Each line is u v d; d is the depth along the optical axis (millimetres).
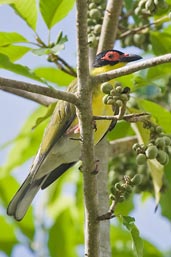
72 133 11469
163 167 11477
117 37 12469
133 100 11859
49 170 11617
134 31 12367
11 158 14141
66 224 14469
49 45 11336
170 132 11883
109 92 8453
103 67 12398
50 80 12688
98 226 9109
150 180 12547
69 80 12633
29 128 13789
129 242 14539
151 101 12273
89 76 8711
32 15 11445
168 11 12297
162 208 13133
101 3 11969
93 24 12055
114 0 11578
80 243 14469
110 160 12797
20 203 11422
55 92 8625
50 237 14336
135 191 12680
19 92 12695
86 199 9062
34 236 14336
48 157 11578
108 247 10414
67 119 11492
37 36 11453
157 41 12500
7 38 11359
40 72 12617
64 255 14391
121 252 14461
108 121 11266
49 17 11461
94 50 12523
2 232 14391
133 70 8664
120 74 8695
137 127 11422
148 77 12633
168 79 12953
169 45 12523
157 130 9148
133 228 9094
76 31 8695
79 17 8648
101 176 11133
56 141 11539
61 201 14672
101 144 11422
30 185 11516
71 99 8680
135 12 11969
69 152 11570
